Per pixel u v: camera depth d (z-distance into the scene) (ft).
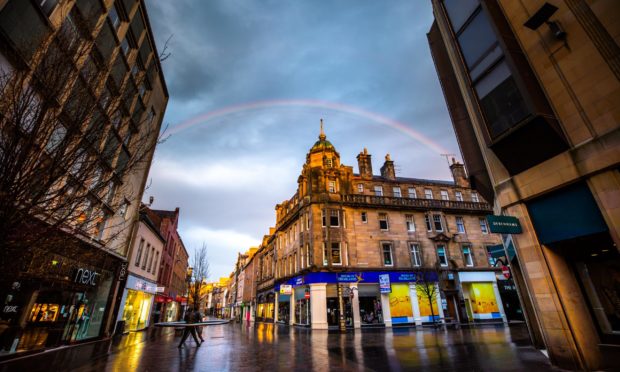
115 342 45.80
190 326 40.45
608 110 19.45
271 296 121.19
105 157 15.90
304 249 89.76
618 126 18.76
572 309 21.79
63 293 37.78
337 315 78.18
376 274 83.61
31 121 12.56
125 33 43.78
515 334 48.21
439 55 40.06
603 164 19.19
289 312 98.22
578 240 22.17
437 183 107.14
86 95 14.64
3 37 21.86
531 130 22.74
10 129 12.08
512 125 24.41
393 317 79.97
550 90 23.02
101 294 48.83
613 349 20.18
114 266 51.88
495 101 26.35
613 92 19.30
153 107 62.08
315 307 77.66
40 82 13.10
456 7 31.60
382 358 29.66
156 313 92.68
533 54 24.48
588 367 20.11
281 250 115.75
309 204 90.38
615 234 18.34
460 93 36.58
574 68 21.58
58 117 13.37
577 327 21.27
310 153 108.68
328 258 82.89
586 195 20.67
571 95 21.59
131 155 17.74
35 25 25.11
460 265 90.27
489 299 87.56
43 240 13.34
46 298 34.96
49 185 12.53
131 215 57.36
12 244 11.84
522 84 23.18
